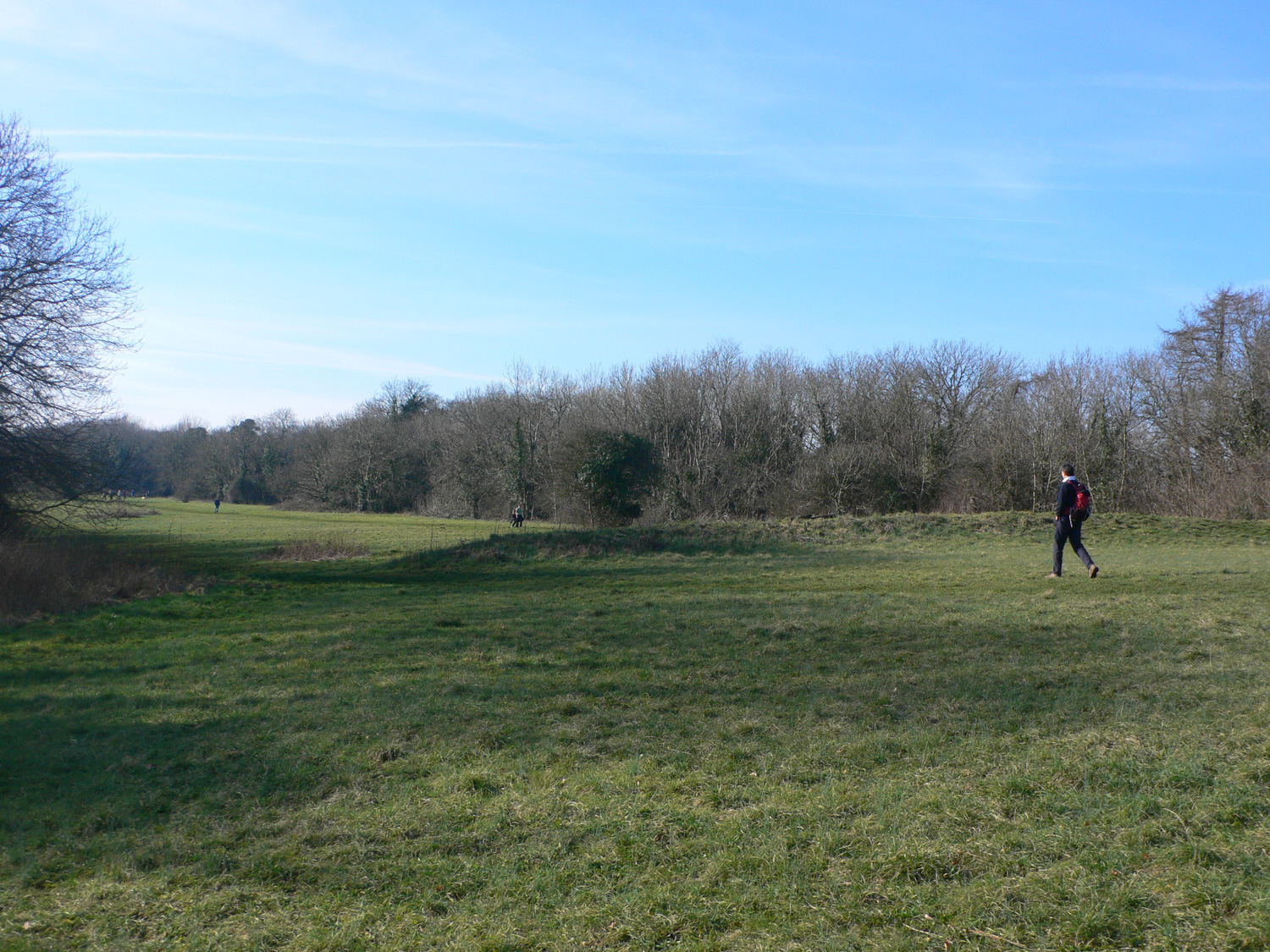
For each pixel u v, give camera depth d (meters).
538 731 6.65
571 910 3.95
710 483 41.44
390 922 3.97
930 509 39.31
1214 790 4.41
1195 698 6.42
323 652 10.23
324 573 21.06
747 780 5.38
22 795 5.78
